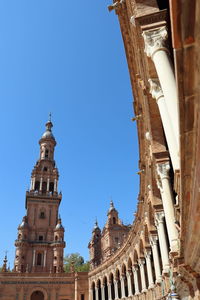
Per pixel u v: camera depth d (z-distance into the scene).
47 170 83.50
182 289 13.05
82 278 58.03
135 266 35.97
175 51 2.37
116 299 43.72
